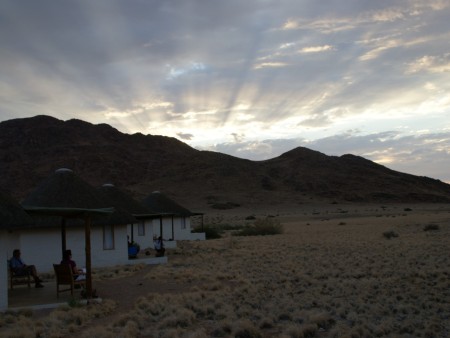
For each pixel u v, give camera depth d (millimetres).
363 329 12805
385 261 25688
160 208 47062
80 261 26703
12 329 12234
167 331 12234
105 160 181625
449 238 36844
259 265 25438
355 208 130125
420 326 13547
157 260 28234
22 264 18672
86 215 16531
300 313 14570
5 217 14484
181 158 190000
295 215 103562
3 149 188375
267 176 165000
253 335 12367
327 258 27594
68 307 14914
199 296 16969
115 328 12672
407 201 157500
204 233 49062
